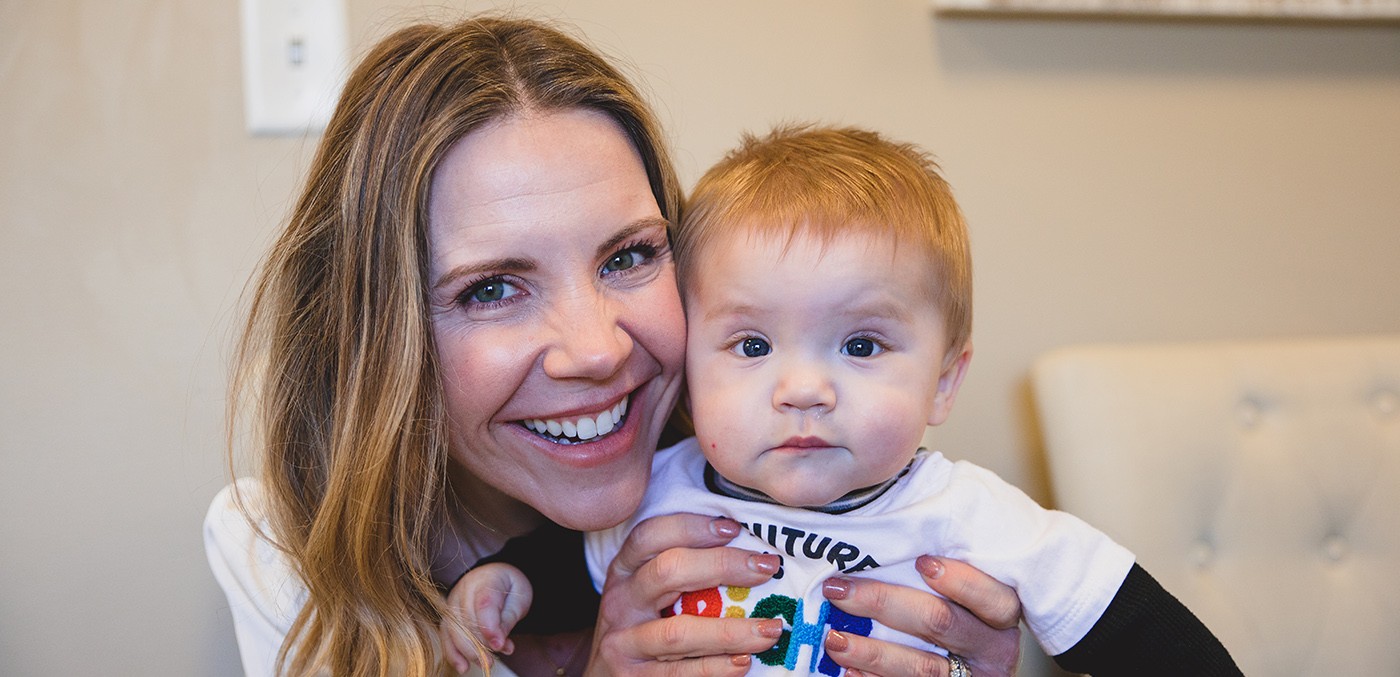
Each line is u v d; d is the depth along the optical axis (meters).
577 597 1.03
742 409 0.83
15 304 1.30
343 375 0.89
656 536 0.90
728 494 0.90
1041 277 1.54
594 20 1.40
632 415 0.89
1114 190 1.55
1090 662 0.86
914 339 0.83
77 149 1.31
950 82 1.49
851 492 0.87
